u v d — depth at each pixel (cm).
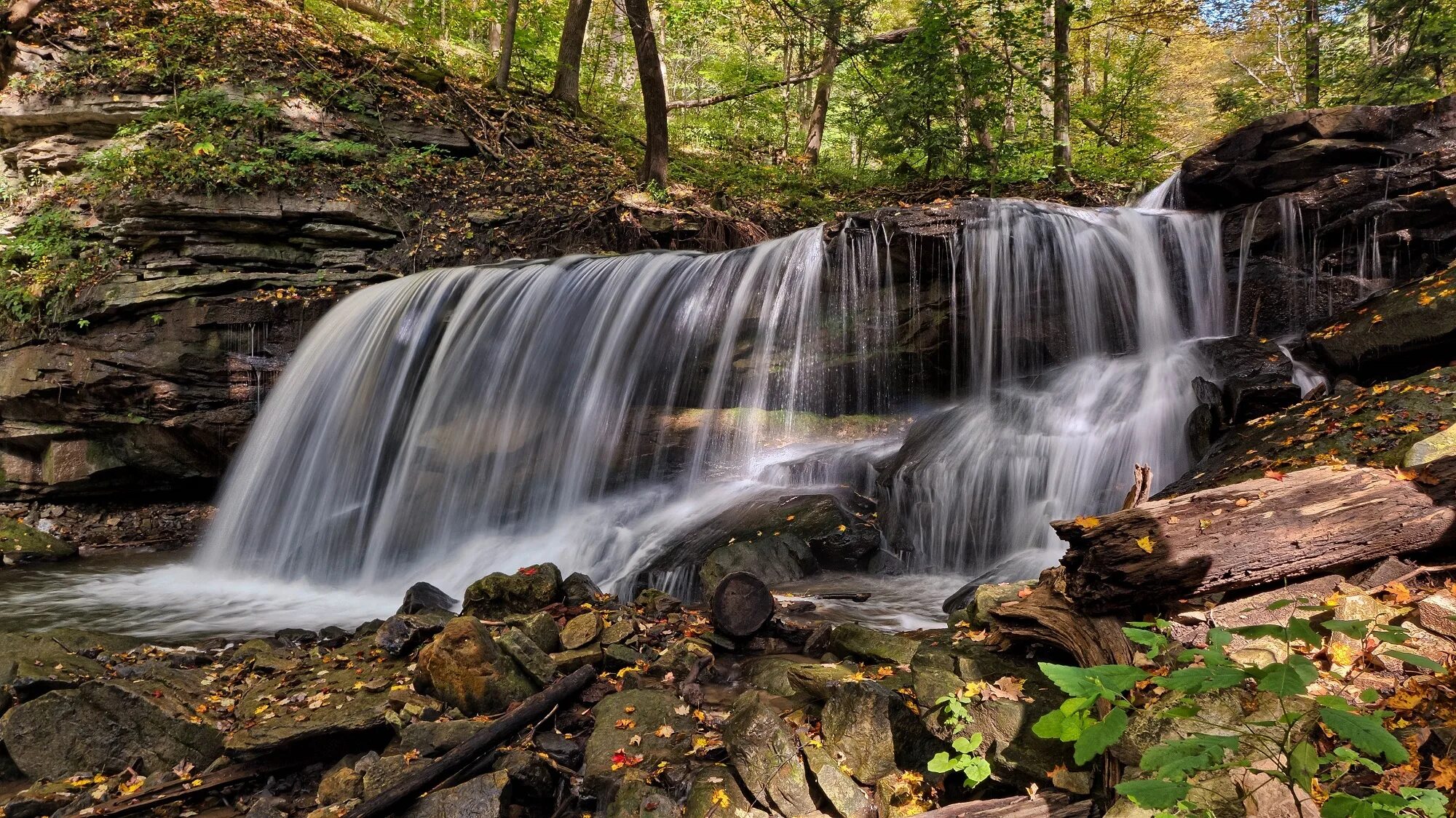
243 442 1006
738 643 458
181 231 1028
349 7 1820
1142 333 844
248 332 1010
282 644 553
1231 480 481
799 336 870
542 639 445
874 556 640
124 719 405
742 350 884
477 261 1127
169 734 402
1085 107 1744
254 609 714
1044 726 206
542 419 896
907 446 742
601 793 325
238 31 1312
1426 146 805
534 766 341
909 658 397
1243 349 702
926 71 1352
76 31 1234
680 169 1542
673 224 1142
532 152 1386
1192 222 859
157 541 1024
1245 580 331
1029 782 286
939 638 393
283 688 442
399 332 965
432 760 356
